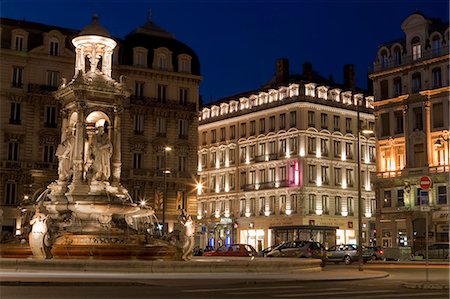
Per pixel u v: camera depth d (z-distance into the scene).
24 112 71.62
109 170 32.12
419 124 71.88
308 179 84.31
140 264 23.78
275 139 88.81
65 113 33.38
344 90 90.62
